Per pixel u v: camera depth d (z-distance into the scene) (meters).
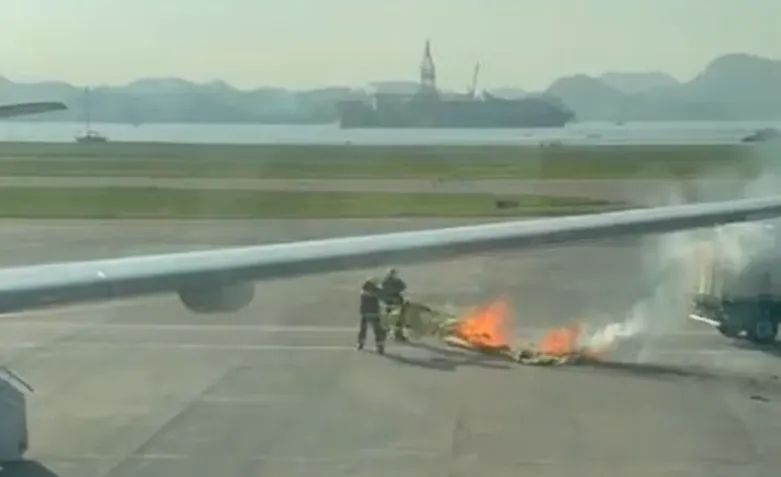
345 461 17.64
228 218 64.38
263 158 143.00
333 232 55.84
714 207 16.75
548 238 14.19
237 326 32.16
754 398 22.41
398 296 29.91
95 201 76.00
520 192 80.88
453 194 79.50
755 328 29.00
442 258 13.07
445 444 18.70
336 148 173.50
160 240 52.94
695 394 22.88
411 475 16.83
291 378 24.64
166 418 20.70
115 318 33.09
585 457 17.83
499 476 16.78
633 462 17.56
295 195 80.06
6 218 65.12
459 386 23.77
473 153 154.12
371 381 24.25
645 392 23.08
